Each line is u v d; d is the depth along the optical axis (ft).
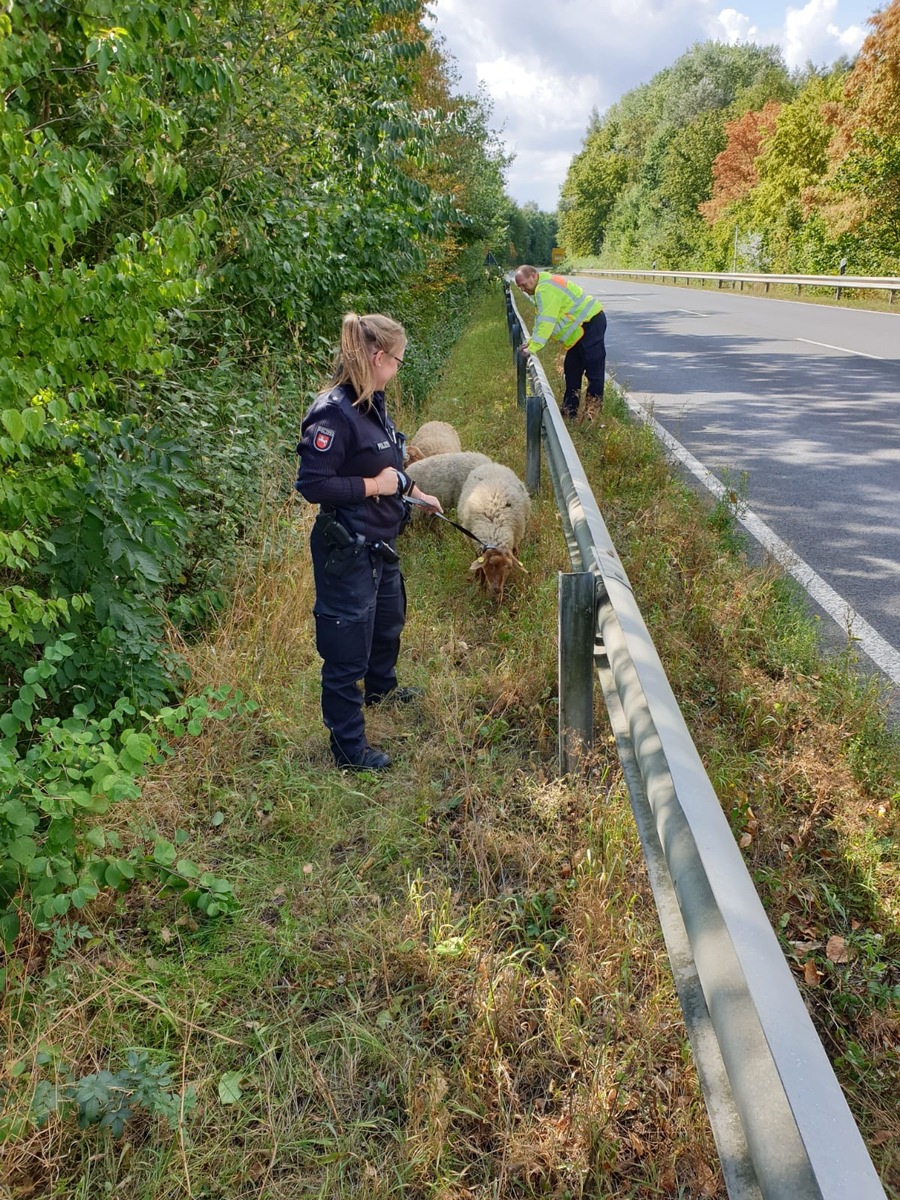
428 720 11.92
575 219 260.83
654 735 6.65
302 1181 6.09
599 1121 6.18
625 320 66.23
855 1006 7.27
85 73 12.75
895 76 72.59
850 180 77.41
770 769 10.08
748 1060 4.06
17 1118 6.10
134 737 8.11
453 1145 6.32
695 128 159.53
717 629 13.12
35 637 9.91
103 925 8.20
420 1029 7.27
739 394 33.55
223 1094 6.56
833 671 11.68
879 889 8.32
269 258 18.84
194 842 9.39
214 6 14.99
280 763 10.75
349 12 20.70
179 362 15.80
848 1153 3.40
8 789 7.51
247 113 17.11
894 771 9.87
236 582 13.82
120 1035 7.04
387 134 23.09
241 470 16.01
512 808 9.91
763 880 8.52
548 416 17.78
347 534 10.12
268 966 7.80
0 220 8.00
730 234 129.49
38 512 9.31
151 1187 5.98
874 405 30.32
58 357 8.66
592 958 7.54
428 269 44.68
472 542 16.61
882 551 16.99
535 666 12.48
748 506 19.92
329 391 10.13
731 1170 4.29
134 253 9.25
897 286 63.52
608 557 9.77
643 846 6.88
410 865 9.05
